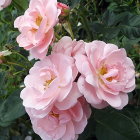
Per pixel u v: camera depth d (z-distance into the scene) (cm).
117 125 21
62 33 25
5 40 31
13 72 27
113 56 19
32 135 28
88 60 18
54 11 19
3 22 32
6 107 22
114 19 25
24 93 19
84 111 20
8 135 27
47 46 19
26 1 26
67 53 20
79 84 18
